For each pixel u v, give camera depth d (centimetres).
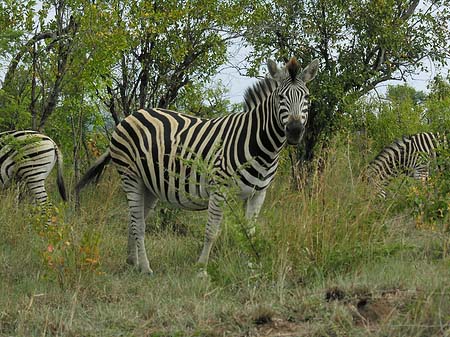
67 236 630
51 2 1007
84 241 621
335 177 705
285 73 675
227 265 640
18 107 984
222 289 588
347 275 575
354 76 1217
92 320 530
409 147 1153
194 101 1307
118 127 768
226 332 484
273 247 616
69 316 535
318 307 504
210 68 1207
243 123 691
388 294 512
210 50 1203
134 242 751
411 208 781
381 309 488
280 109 659
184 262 732
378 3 1206
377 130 1349
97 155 1128
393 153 1152
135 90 1177
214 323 504
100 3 1005
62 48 998
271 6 1256
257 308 503
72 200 1016
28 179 877
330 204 654
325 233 623
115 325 516
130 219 753
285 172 1050
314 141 1212
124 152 757
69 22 1029
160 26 1103
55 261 616
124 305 568
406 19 1310
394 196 788
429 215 759
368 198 710
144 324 511
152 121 747
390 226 710
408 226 768
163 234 880
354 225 639
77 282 605
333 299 521
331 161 787
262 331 481
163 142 726
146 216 782
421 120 1517
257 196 698
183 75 1206
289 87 663
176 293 603
